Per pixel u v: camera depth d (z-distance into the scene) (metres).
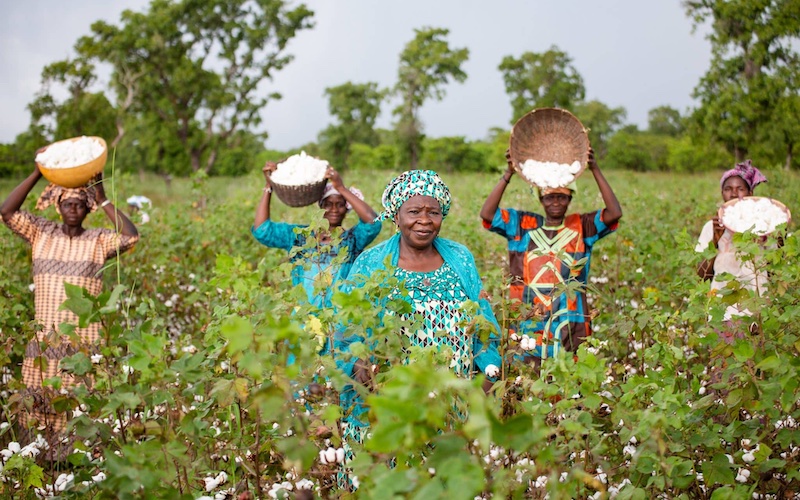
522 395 2.93
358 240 4.83
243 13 40.22
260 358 1.97
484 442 1.52
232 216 9.15
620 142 56.12
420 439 1.69
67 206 4.68
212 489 2.68
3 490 2.80
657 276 5.77
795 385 2.68
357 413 3.03
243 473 2.89
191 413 2.36
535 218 4.70
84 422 2.40
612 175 25.92
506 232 4.70
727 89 28.48
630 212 10.47
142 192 25.02
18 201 4.68
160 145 38.44
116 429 2.88
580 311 4.45
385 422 1.59
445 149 50.25
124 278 6.18
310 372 2.54
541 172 4.57
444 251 3.46
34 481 2.78
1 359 3.67
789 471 2.79
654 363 3.09
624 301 5.47
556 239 4.58
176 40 39.16
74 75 34.03
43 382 2.67
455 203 12.70
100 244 4.76
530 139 4.84
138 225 7.14
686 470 2.46
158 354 2.24
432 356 2.55
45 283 4.64
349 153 61.09
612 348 3.89
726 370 2.91
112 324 2.47
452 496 1.59
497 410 2.40
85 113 34.28
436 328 3.27
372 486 2.06
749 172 5.16
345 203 5.01
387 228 8.45
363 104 62.53
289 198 4.85
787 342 3.04
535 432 1.67
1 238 6.19
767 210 4.68
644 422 2.27
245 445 2.86
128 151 42.59
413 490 1.75
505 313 3.13
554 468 1.80
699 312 3.15
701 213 9.23
